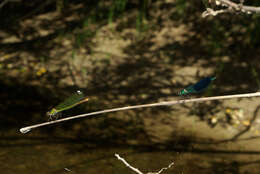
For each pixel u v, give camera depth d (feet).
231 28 25.63
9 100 19.52
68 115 18.54
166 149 16.25
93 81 22.09
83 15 29.04
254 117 18.83
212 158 15.78
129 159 15.21
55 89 21.11
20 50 25.20
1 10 30.27
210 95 20.43
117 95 20.76
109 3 29.86
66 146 15.90
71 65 23.62
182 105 19.95
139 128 17.90
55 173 13.85
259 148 16.69
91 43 25.75
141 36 26.22
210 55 23.89
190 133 17.78
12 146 15.52
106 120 18.39
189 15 27.78
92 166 14.53
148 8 28.94
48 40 26.37
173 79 21.95
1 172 13.64
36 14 29.84
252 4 23.26
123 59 24.16
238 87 20.85
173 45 25.14
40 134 16.75
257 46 24.09
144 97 20.53
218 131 17.97
